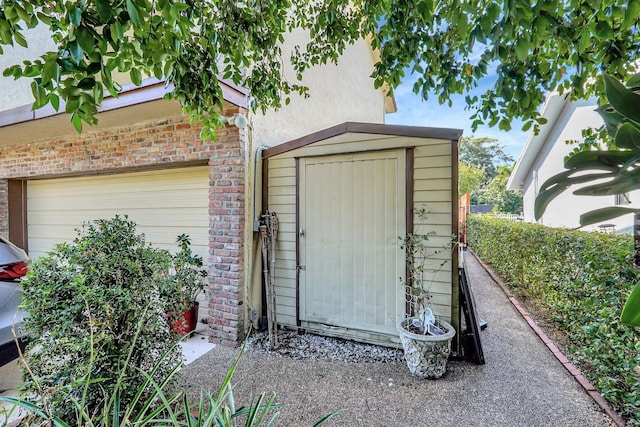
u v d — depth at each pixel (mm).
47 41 4637
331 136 3631
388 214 3369
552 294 4070
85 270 1965
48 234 5328
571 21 1948
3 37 1438
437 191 3162
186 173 4180
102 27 1396
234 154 3572
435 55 2469
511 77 2293
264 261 3742
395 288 3328
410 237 3211
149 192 4438
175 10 1538
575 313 3240
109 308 1858
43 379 1694
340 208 3602
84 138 4504
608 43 2148
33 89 1444
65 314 1783
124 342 1904
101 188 4801
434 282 3170
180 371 2879
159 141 3967
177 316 2312
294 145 3834
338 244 3609
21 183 5492
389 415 2248
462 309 3281
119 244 2156
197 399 2396
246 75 3666
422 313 2945
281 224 3936
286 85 3203
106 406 1410
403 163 3299
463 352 3127
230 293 3572
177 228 4246
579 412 2238
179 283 2426
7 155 5293
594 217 859
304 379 2744
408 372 2857
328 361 3090
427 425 2143
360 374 2828
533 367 2895
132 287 2023
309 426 2141
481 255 9008
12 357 2354
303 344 3486
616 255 2457
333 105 6730
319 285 3711
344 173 3582
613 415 2150
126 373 1879
